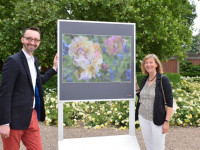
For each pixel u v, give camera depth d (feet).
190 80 48.93
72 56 10.69
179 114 18.38
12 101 7.82
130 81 11.48
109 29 11.16
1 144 13.65
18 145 8.09
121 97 11.37
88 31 10.87
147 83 10.36
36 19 27.02
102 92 11.12
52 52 31.63
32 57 8.59
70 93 10.72
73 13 28.94
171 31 32.07
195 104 20.44
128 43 11.41
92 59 10.96
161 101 9.72
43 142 14.32
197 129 17.53
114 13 27.58
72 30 10.67
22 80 7.93
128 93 11.47
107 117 18.84
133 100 11.59
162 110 9.70
